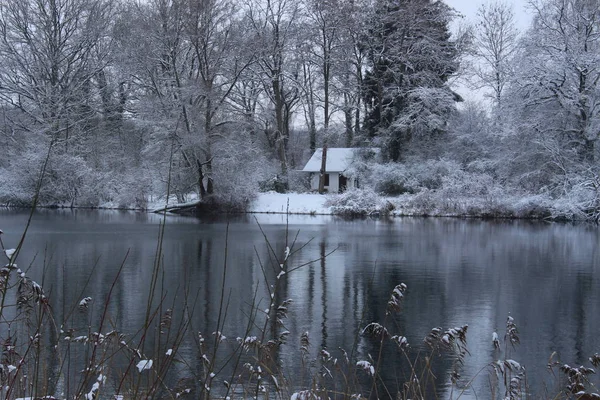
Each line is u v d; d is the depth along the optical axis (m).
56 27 41.22
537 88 36.59
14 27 40.47
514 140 39.00
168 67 40.53
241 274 15.10
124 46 40.81
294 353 8.60
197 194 41.62
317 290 13.27
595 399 4.59
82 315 10.31
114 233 24.92
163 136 37.28
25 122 42.34
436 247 21.53
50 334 8.88
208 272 15.34
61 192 42.97
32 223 29.80
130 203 42.00
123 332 9.31
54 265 15.91
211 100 38.25
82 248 19.70
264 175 43.81
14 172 41.62
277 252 19.41
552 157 37.56
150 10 38.81
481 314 11.30
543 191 38.03
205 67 40.09
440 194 39.66
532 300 12.52
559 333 10.06
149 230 26.48
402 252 20.06
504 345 9.38
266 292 12.92
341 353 8.69
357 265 17.03
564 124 37.72
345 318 10.77
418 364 8.32
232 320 10.34
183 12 38.03
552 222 34.88
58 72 42.28
